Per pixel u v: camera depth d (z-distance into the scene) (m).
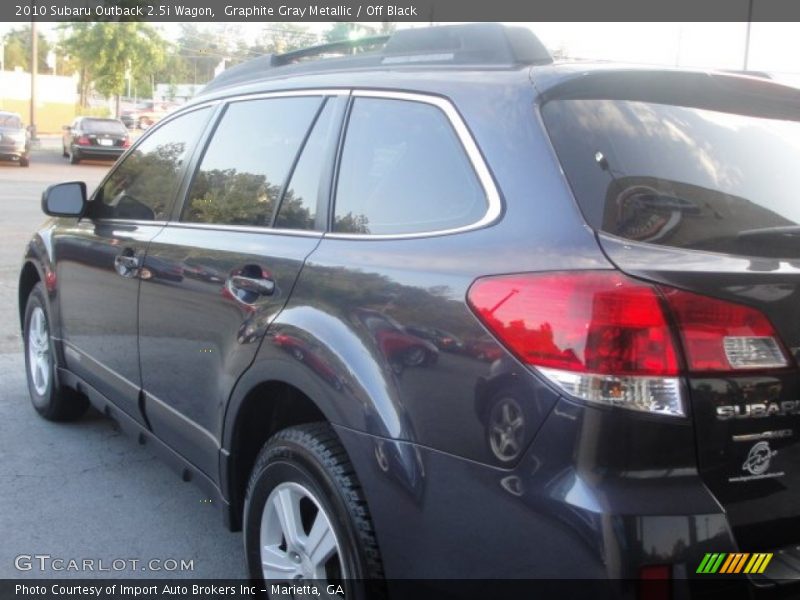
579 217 2.26
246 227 3.46
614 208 2.27
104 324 4.48
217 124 3.97
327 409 2.70
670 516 2.06
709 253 2.25
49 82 55.44
